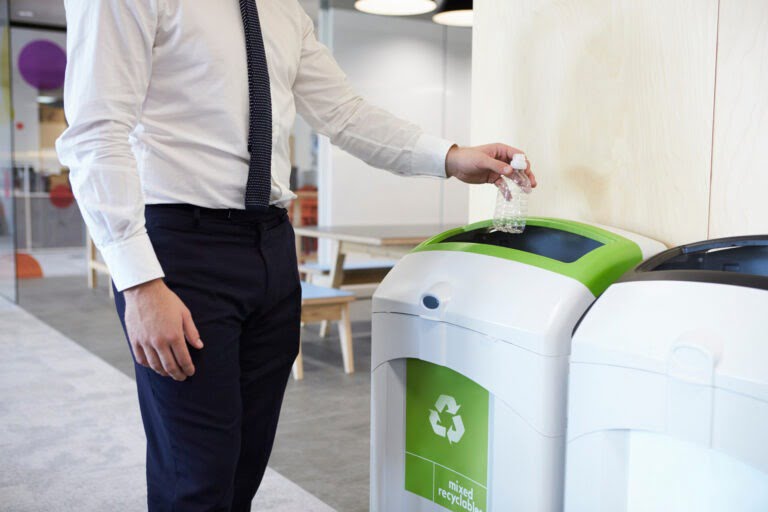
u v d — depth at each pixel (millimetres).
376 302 1479
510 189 1544
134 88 1155
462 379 1345
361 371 4047
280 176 1370
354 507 2311
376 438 1516
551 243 1491
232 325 1281
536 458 1195
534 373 1184
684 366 1000
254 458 1473
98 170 1112
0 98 6613
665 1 1374
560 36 1575
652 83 1410
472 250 1406
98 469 2590
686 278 1095
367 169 7590
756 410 933
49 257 9891
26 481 2482
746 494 977
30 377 3822
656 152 1415
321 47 1557
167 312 1150
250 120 1263
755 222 1266
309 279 5414
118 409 3283
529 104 1656
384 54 7617
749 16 1247
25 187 10539
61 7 9133
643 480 1088
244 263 1280
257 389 1420
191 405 1249
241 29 1264
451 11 5008
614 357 1084
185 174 1233
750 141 1263
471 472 1337
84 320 5480
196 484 1268
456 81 8016
